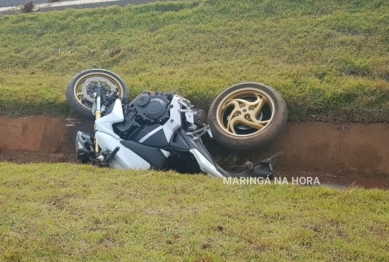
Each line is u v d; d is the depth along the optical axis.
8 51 11.33
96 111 7.57
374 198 5.50
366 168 7.24
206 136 7.68
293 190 5.67
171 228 4.61
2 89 9.38
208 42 10.06
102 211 5.01
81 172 6.50
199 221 4.71
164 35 10.58
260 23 10.18
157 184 5.88
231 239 4.43
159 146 7.01
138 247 4.32
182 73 9.16
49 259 4.20
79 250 4.32
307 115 7.67
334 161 7.41
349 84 7.66
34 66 10.78
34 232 4.62
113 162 7.09
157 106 7.08
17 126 9.03
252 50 9.52
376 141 7.25
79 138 7.40
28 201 5.38
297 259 4.15
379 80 7.82
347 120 7.46
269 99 7.36
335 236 4.53
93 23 11.52
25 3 13.30
